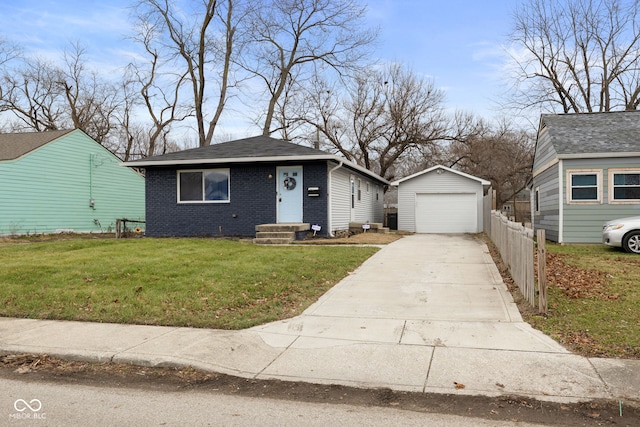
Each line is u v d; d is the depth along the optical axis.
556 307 6.84
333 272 9.77
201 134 32.03
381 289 8.52
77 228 23.20
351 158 34.41
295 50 32.75
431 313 6.95
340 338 5.89
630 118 17.06
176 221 17.77
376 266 10.69
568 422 3.73
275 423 3.73
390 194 51.00
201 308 7.05
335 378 4.70
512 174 36.09
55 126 40.00
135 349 5.48
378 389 4.43
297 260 10.55
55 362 5.30
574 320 6.24
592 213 15.00
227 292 7.79
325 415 3.89
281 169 16.89
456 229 23.03
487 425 3.68
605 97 32.38
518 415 3.86
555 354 5.12
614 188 14.85
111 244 13.56
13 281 8.51
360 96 33.00
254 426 3.68
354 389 4.45
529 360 4.98
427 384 4.50
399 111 32.16
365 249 12.95
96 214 24.34
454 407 4.03
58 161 22.23
